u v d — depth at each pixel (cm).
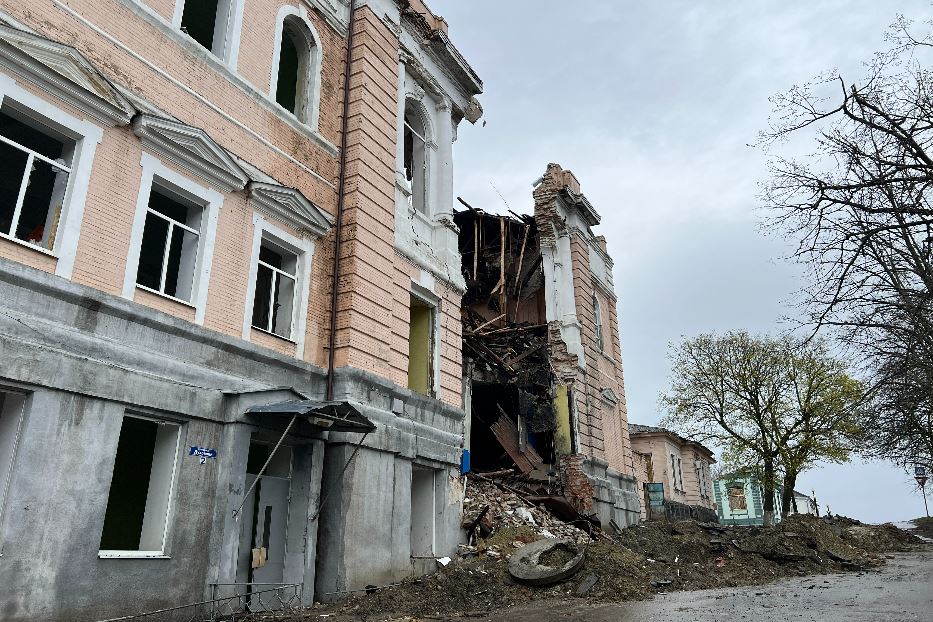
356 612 1012
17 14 849
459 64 1869
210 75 1128
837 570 1611
